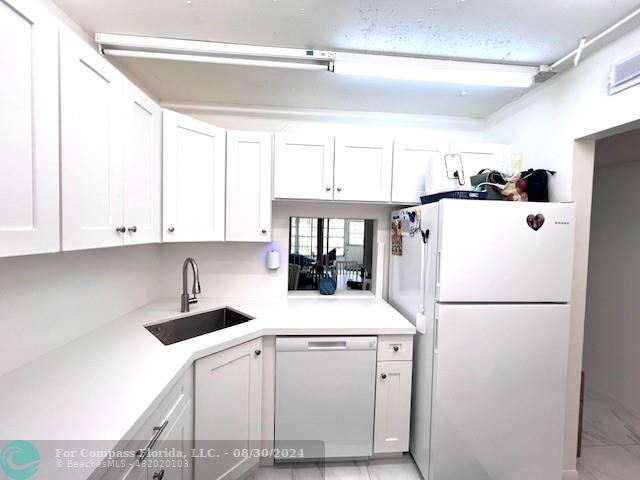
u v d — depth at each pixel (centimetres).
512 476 154
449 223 146
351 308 208
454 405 151
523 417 152
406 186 206
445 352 149
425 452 161
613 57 142
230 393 149
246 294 229
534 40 147
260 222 198
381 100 213
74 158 95
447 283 147
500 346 150
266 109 226
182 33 146
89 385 100
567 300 152
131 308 183
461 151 205
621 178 249
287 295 236
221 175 189
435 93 200
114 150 117
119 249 170
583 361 277
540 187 174
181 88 198
